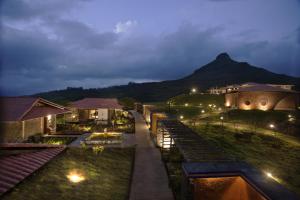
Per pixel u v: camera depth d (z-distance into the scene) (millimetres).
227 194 8570
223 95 61781
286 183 14156
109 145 19141
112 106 33719
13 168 10367
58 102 34562
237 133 27016
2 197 8102
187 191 7836
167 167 14523
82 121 32719
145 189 11578
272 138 26172
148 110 33656
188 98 64500
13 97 20422
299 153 21297
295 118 35000
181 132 15883
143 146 19906
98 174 12875
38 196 8992
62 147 15922
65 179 11219
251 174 7445
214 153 10641
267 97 42062
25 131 18906
